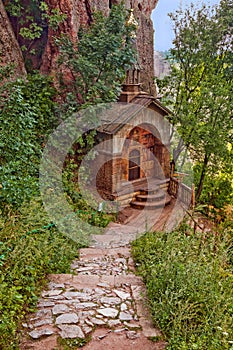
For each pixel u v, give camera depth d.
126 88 9.83
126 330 3.68
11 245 4.51
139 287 4.69
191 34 10.95
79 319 3.79
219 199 11.62
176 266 4.45
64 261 5.46
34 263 4.68
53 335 3.48
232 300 4.18
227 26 10.73
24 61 10.02
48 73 9.60
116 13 8.77
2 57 8.58
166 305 3.87
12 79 8.55
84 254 6.19
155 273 4.61
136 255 6.12
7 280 3.96
